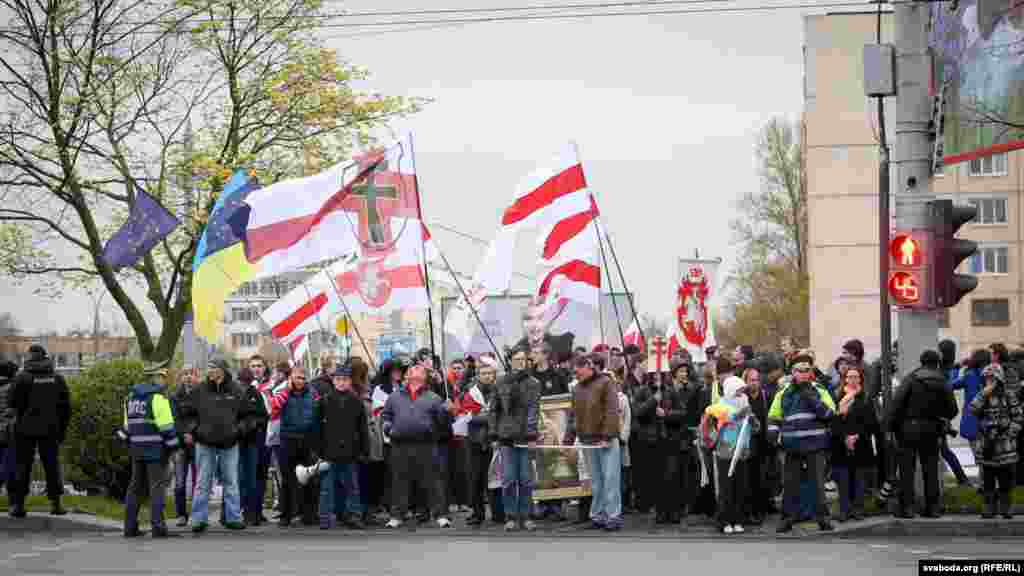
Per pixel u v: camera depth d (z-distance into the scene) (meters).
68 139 27.80
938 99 16.92
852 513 16.86
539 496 17.67
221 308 20.81
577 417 17.08
